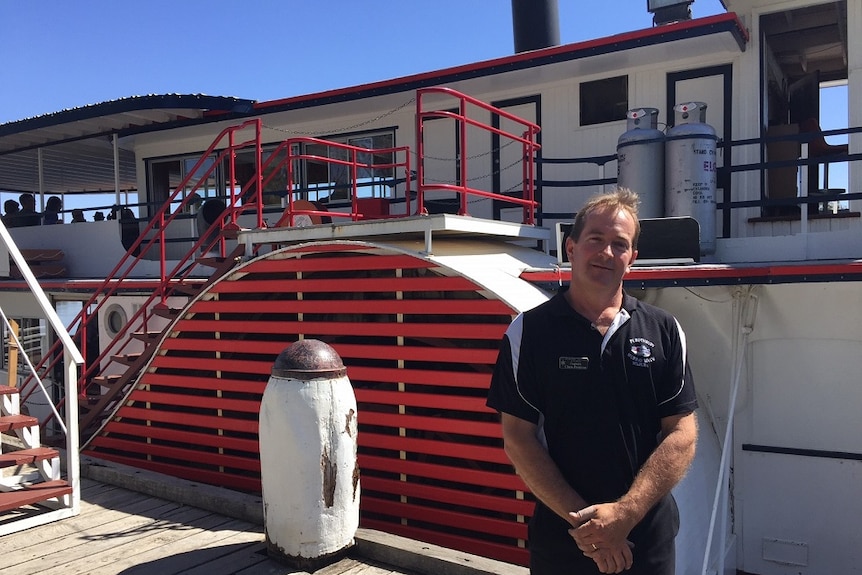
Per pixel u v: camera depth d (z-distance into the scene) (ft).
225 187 36.35
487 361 15.58
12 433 22.71
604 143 26.00
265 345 19.10
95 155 42.68
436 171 30.35
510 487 15.16
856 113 21.01
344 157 32.96
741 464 16.52
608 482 7.57
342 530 13.21
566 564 7.68
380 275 17.43
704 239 20.33
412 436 16.53
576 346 7.68
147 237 37.70
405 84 27.48
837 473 15.55
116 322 28.25
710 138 20.44
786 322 15.84
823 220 21.65
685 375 7.86
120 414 21.99
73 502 16.39
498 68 25.52
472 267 16.58
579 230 8.09
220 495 16.52
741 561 16.49
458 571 12.39
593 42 23.49
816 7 22.57
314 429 12.78
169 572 13.03
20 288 31.65
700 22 21.50
